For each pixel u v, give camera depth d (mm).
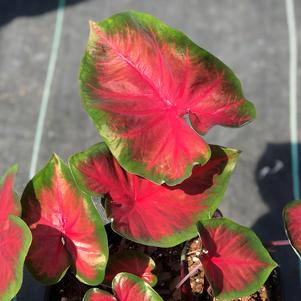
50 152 710
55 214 344
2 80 768
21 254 295
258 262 323
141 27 325
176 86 331
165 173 314
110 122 315
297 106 750
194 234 328
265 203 673
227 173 344
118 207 331
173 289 391
